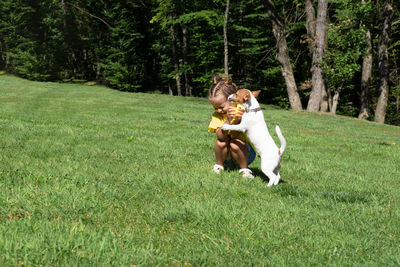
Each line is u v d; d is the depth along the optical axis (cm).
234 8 3528
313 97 2734
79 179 446
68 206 349
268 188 488
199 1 3388
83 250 258
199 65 3906
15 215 323
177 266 255
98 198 381
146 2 4269
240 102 492
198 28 3756
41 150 625
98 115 1540
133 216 345
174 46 3997
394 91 3662
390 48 3609
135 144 788
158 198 404
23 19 4884
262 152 502
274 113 2417
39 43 4888
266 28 3772
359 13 2511
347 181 577
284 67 2889
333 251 290
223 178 521
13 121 1028
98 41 4738
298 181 566
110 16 4300
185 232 316
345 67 2547
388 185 567
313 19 2712
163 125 1251
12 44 5125
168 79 4347
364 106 3184
